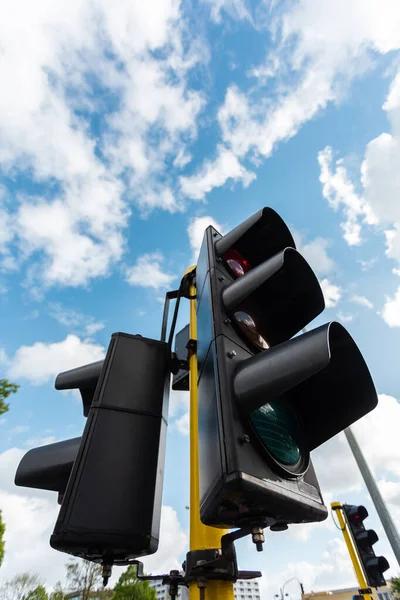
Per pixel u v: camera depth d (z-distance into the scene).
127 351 2.15
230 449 1.06
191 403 2.10
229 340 1.44
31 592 25.20
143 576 1.61
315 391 1.64
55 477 1.88
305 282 1.88
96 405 1.85
